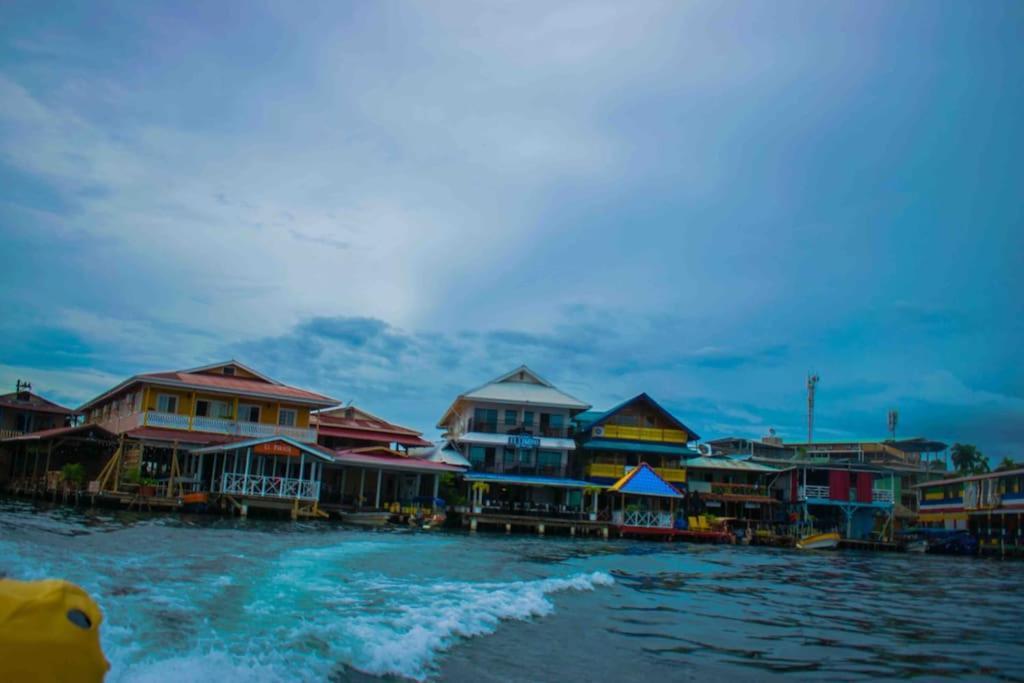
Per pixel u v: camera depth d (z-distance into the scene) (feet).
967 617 62.90
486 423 200.64
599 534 173.78
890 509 216.13
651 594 66.23
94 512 106.32
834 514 221.66
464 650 35.63
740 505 221.87
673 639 44.37
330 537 96.22
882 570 120.98
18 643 9.61
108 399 176.96
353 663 30.01
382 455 174.70
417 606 45.55
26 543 53.83
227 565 54.24
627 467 206.69
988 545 198.70
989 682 37.55
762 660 39.93
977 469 332.60
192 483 140.56
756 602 65.62
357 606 43.37
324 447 182.60
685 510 205.05
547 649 38.14
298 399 161.27
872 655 43.01
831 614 60.39
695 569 98.02
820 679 36.35
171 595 39.22
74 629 10.18
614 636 43.86
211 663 26.55
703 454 237.86
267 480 136.26
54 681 9.82
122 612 33.47
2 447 161.68
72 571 43.21
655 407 213.87
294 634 33.27
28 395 199.82
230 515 127.65
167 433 146.00
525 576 69.56
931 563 150.51
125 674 23.97
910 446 301.02
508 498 194.90
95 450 151.23
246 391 157.58
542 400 202.49
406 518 154.92
